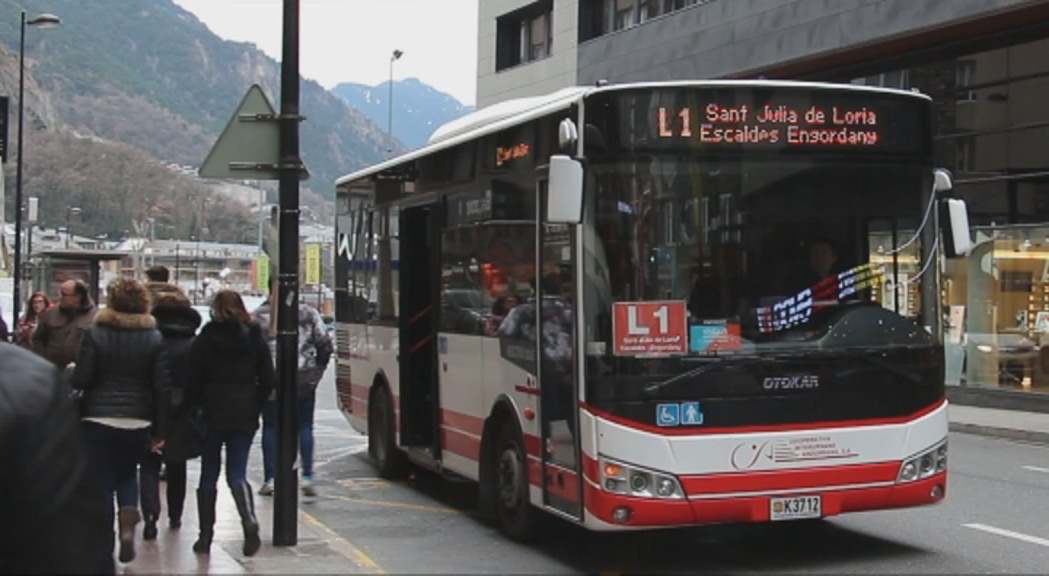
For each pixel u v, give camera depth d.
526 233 8.59
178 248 72.00
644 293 7.45
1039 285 21.91
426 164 11.02
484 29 40.50
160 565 7.75
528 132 8.59
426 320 11.77
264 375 8.30
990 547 8.76
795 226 7.76
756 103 7.77
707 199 7.63
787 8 25.69
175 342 9.17
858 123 7.98
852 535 9.23
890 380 7.82
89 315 10.29
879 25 23.33
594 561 8.37
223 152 8.29
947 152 23.91
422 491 11.77
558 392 7.96
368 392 13.03
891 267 7.98
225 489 11.41
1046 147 21.73
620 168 7.53
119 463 7.84
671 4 30.75
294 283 8.37
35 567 2.38
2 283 40.28
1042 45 21.78
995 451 16.33
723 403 7.46
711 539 9.12
